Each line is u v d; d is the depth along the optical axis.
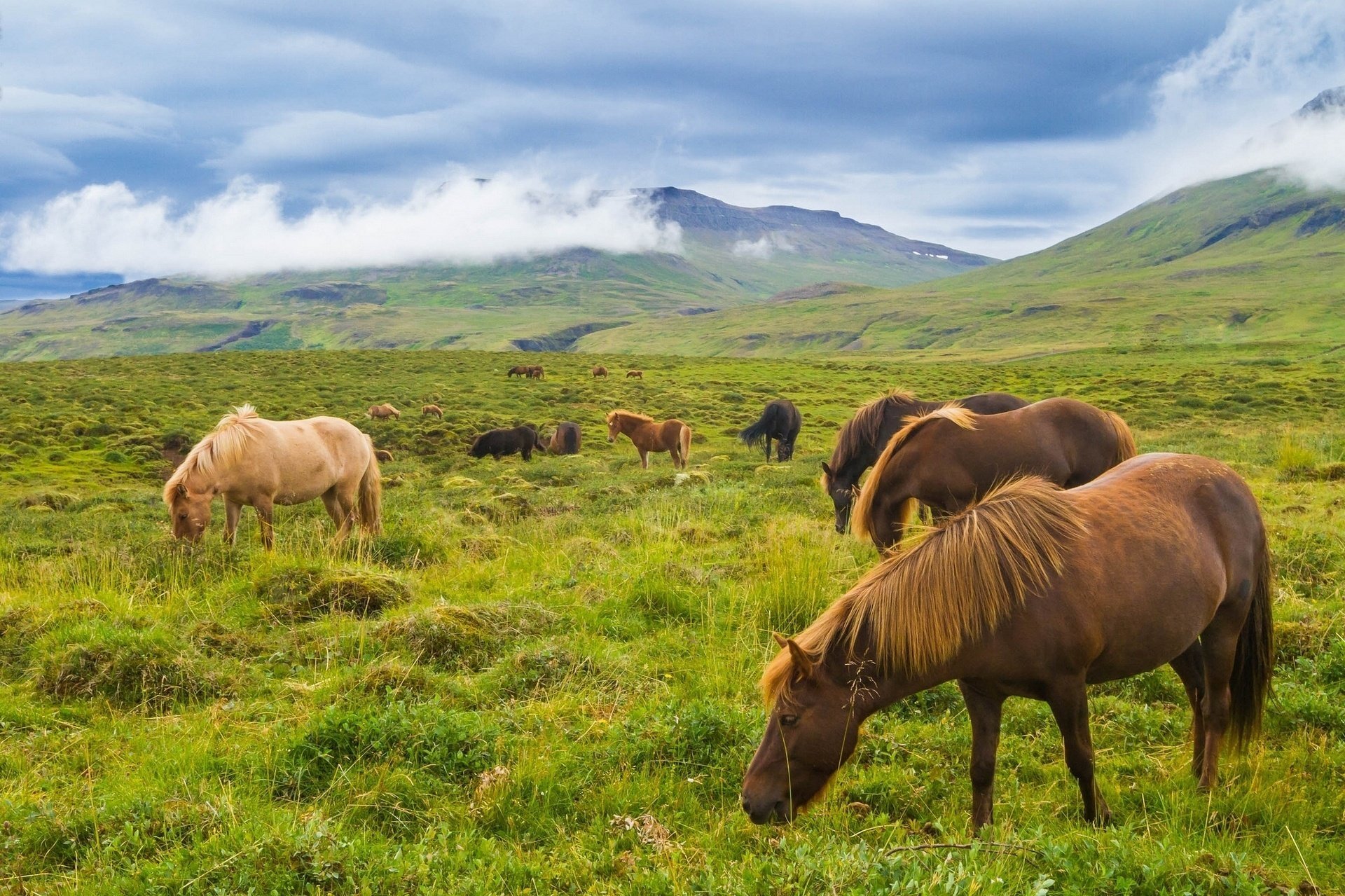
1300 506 11.21
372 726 5.19
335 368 55.88
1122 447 8.59
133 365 53.19
